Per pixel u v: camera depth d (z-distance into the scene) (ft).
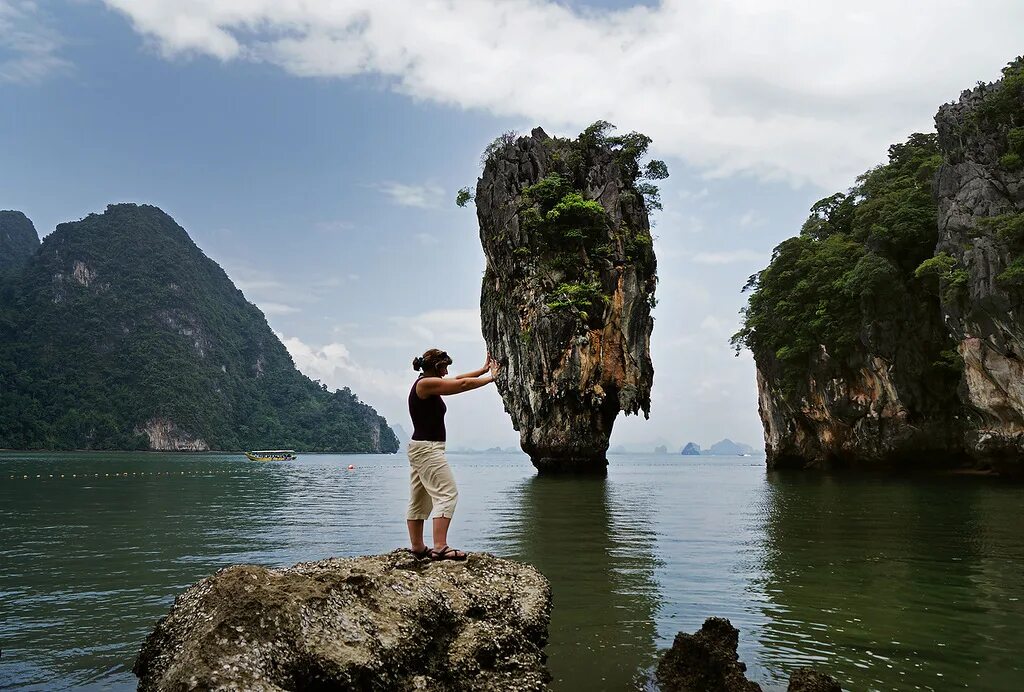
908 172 176.76
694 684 19.90
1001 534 51.98
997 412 115.75
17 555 43.39
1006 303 107.76
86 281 649.61
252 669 12.44
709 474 174.70
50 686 20.27
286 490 114.01
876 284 147.02
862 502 79.97
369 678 13.84
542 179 168.25
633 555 42.27
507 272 168.25
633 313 163.63
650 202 183.62
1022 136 114.42
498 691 16.63
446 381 19.43
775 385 189.16
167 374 585.63
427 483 19.75
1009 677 20.83
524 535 51.72
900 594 31.42
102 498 90.43
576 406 156.46
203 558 42.32
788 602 29.91
